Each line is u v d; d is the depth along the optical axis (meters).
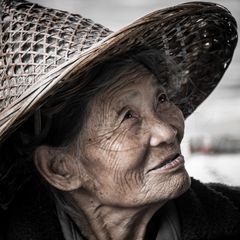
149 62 0.96
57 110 0.94
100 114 0.93
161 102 0.97
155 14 0.85
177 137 0.96
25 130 0.97
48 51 0.90
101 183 0.94
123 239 0.99
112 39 0.84
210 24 0.98
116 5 3.62
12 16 0.94
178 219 1.02
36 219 1.00
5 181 1.01
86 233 1.01
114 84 0.93
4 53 0.92
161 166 0.93
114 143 0.93
